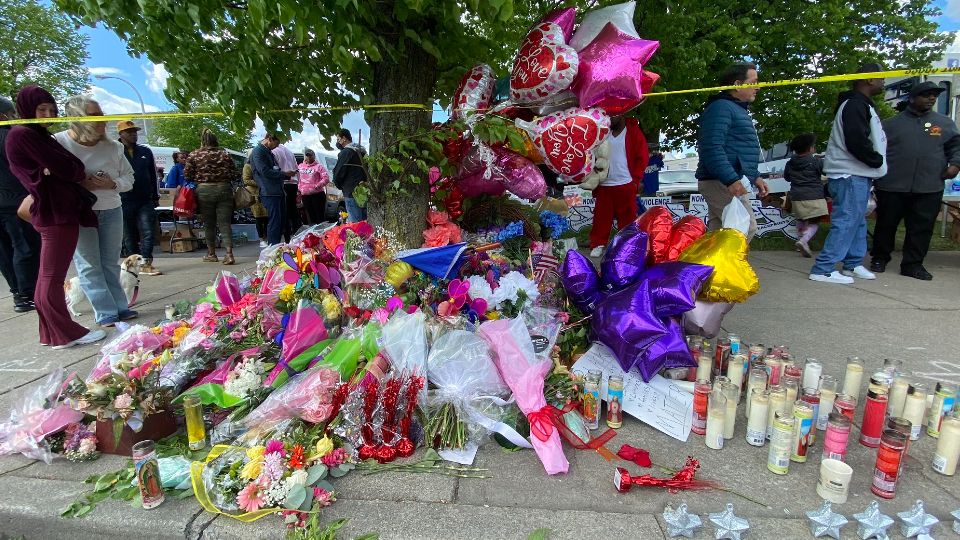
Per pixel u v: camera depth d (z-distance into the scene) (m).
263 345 2.80
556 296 3.45
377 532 1.87
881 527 1.82
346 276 3.03
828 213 7.22
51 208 3.63
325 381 2.45
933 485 2.18
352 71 3.54
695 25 9.45
